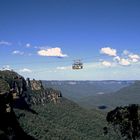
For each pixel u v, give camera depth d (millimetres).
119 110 86375
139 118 81938
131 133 83500
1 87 130250
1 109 125188
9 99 132125
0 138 112812
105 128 100500
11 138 121812
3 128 121375
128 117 83625
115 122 86625
